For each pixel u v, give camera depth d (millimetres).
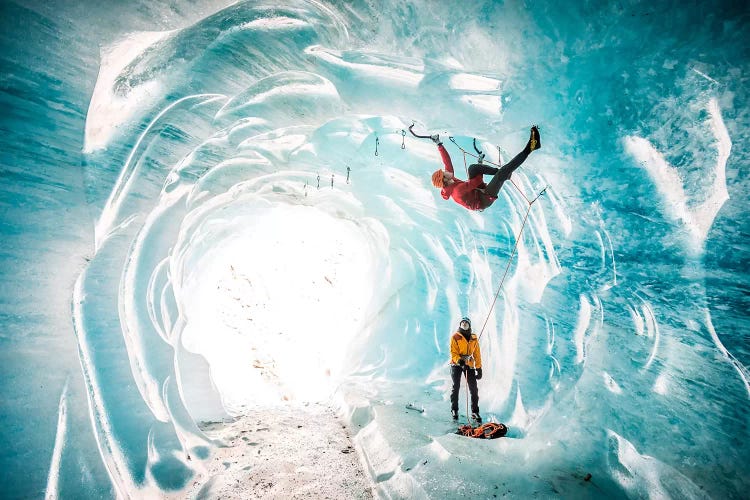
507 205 4891
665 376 2820
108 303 3010
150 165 3451
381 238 8398
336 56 4285
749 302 2443
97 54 2869
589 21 3424
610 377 3211
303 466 3430
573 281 3850
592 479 2674
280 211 9227
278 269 10961
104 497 2381
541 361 4121
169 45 3379
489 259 5461
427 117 4680
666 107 3006
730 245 2588
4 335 2207
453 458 2900
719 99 2723
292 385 8211
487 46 4020
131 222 3354
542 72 3848
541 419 3676
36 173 2475
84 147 2805
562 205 3947
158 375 3521
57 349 2459
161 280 4172
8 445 2064
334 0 4086
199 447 3648
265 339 9812
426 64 4305
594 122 3512
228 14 3646
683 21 2945
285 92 4352
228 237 8883
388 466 3143
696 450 2473
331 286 11320
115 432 2701
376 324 8383
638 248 3189
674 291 2885
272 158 5820
